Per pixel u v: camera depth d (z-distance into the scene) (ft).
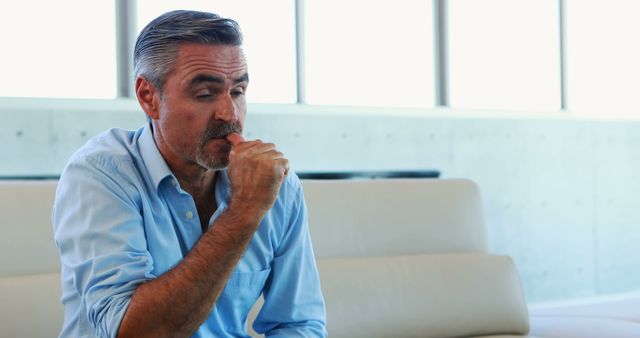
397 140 19.51
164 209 4.83
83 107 15.80
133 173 4.75
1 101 15.06
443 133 20.12
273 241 5.28
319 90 18.75
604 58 23.02
